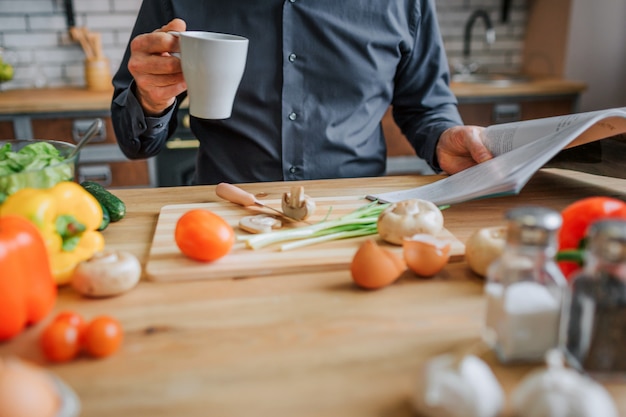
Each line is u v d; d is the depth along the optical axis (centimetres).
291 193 92
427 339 59
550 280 55
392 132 251
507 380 53
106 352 55
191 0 131
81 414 48
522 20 307
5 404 41
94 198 82
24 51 265
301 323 62
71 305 66
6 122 221
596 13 275
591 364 52
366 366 55
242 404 49
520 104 258
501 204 103
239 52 84
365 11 132
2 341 59
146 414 48
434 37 141
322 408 49
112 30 271
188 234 74
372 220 88
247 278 73
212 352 57
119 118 126
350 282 72
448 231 87
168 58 97
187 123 232
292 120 133
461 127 118
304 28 130
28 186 78
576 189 111
